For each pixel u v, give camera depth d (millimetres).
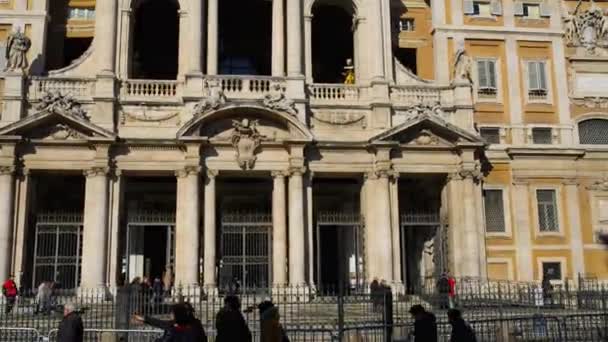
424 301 28344
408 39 37281
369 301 22922
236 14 38344
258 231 32125
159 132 31312
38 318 22484
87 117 31000
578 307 27406
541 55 36969
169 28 38125
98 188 30203
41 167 30281
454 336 12180
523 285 31000
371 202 32094
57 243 31047
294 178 31141
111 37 31891
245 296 28625
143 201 34500
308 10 33969
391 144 31875
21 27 33562
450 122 33500
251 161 31188
